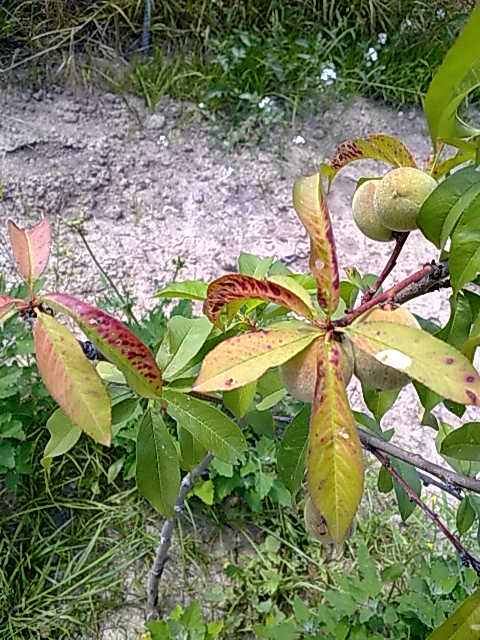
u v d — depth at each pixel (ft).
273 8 5.32
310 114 5.14
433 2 5.67
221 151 4.86
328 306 1.07
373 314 1.11
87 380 1.07
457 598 2.67
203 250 4.34
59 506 3.15
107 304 3.61
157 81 4.99
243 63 4.99
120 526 3.16
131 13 5.20
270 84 5.11
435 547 3.20
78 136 4.71
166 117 4.94
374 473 3.42
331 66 5.16
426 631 2.63
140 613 2.98
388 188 1.26
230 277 1.13
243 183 4.72
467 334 1.37
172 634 2.61
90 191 4.49
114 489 3.27
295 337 1.06
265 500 3.29
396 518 3.32
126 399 1.71
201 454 1.91
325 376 1.03
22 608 2.89
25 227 4.24
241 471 3.15
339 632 2.48
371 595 2.61
